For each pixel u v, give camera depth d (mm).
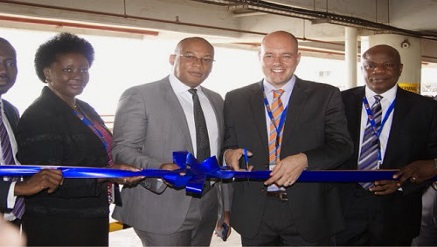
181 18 7539
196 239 2424
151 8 7102
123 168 2125
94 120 2391
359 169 2520
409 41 8328
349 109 2613
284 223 2320
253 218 2342
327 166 2174
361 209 2555
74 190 2107
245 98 2434
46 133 2078
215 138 2422
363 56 2633
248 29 8703
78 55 2303
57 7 5898
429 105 2480
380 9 7750
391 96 2562
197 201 2346
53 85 2287
